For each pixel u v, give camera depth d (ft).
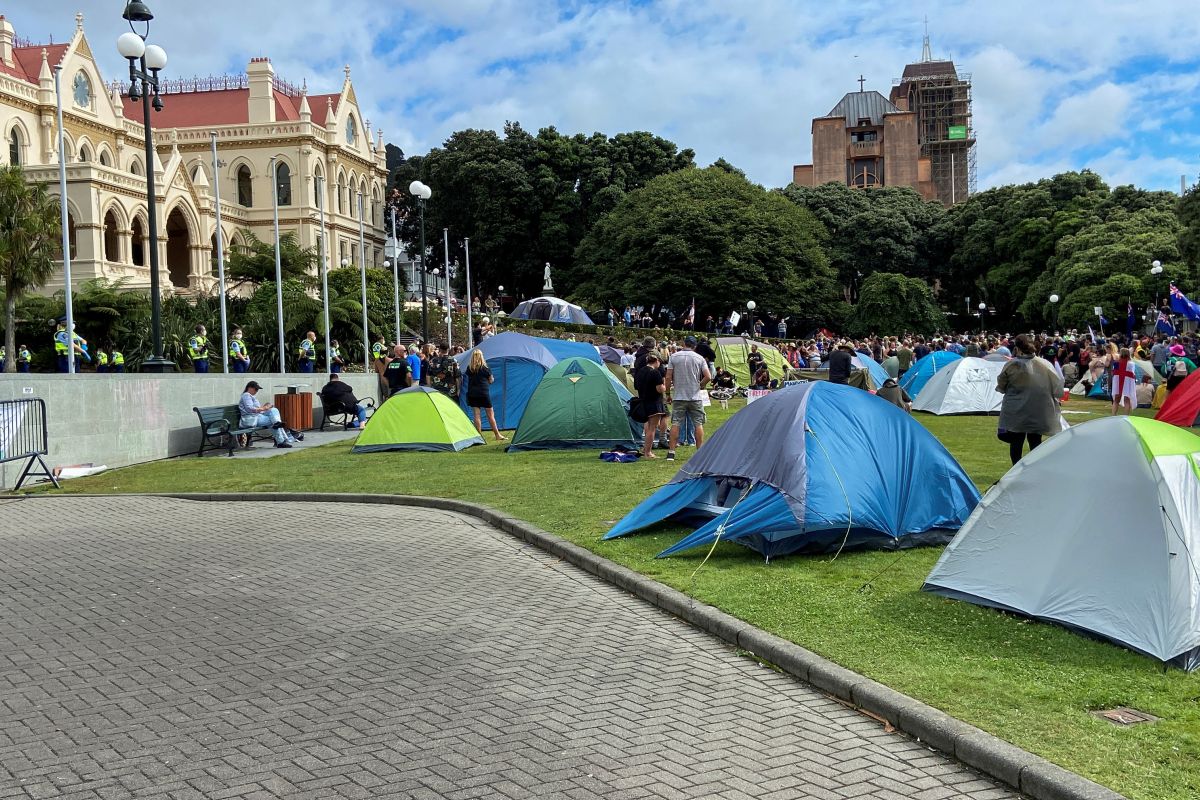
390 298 150.51
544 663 20.03
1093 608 20.76
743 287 201.87
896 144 402.72
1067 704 16.84
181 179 182.60
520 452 55.52
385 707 17.31
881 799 13.93
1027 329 246.06
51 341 114.01
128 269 162.50
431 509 38.96
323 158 236.02
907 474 30.27
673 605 24.06
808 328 240.73
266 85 229.45
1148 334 150.30
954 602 23.41
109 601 24.72
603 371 57.88
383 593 25.79
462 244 246.47
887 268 271.28
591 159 244.01
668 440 56.03
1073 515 21.93
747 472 29.89
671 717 17.06
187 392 60.64
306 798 13.64
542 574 28.19
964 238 269.23
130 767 14.65
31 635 21.66
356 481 45.03
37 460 45.96
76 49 184.96
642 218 211.41
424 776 14.40
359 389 91.97
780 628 21.50
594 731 16.33
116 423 52.75
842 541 29.22
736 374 112.47
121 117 200.75
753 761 15.19
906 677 18.24
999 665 18.92
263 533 34.17
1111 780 13.79
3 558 29.91
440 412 57.62
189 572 28.07
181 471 50.49
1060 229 230.07
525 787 14.07
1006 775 14.47
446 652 20.67
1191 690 17.48
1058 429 38.42
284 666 19.61
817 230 229.45
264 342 120.37
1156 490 20.48
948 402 77.92
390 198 287.28
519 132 247.50
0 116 163.84
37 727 16.25
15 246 104.63
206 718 16.70
